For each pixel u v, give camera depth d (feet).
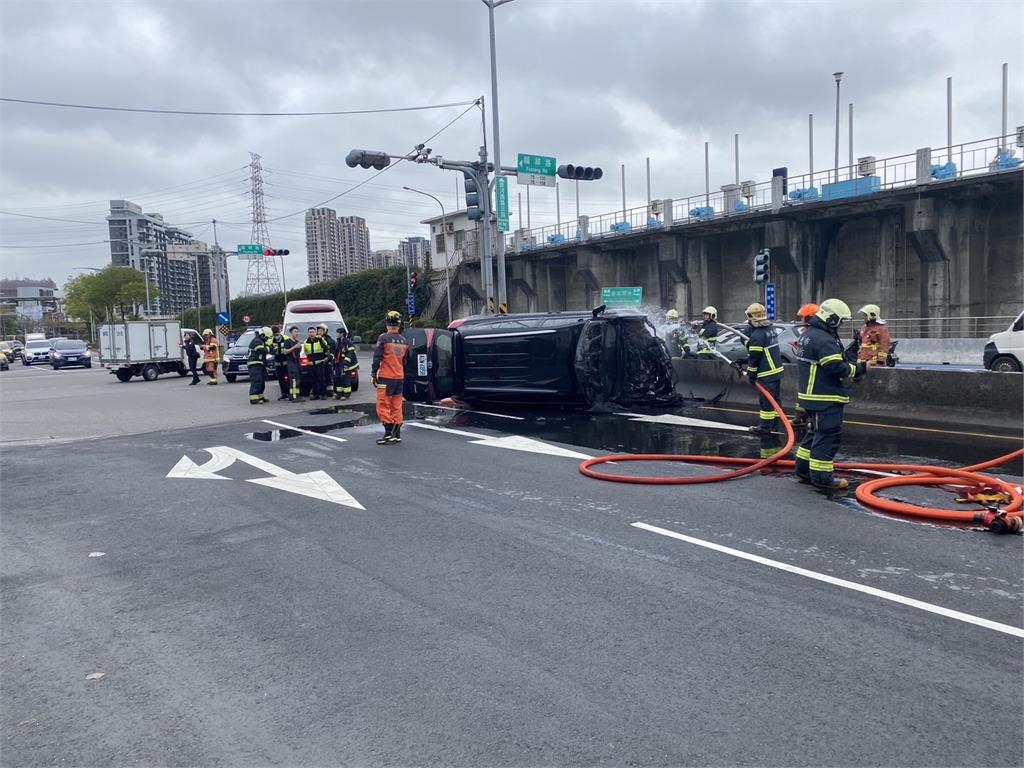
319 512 24.72
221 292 183.62
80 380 102.27
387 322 37.60
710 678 12.82
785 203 103.24
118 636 15.46
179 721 12.05
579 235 139.44
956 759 10.40
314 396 61.11
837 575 17.51
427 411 49.96
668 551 19.60
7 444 42.63
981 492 23.35
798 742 10.86
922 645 13.84
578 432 39.29
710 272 125.59
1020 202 89.35
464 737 11.25
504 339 47.50
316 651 14.38
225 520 24.16
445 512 24.21
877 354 43.83
